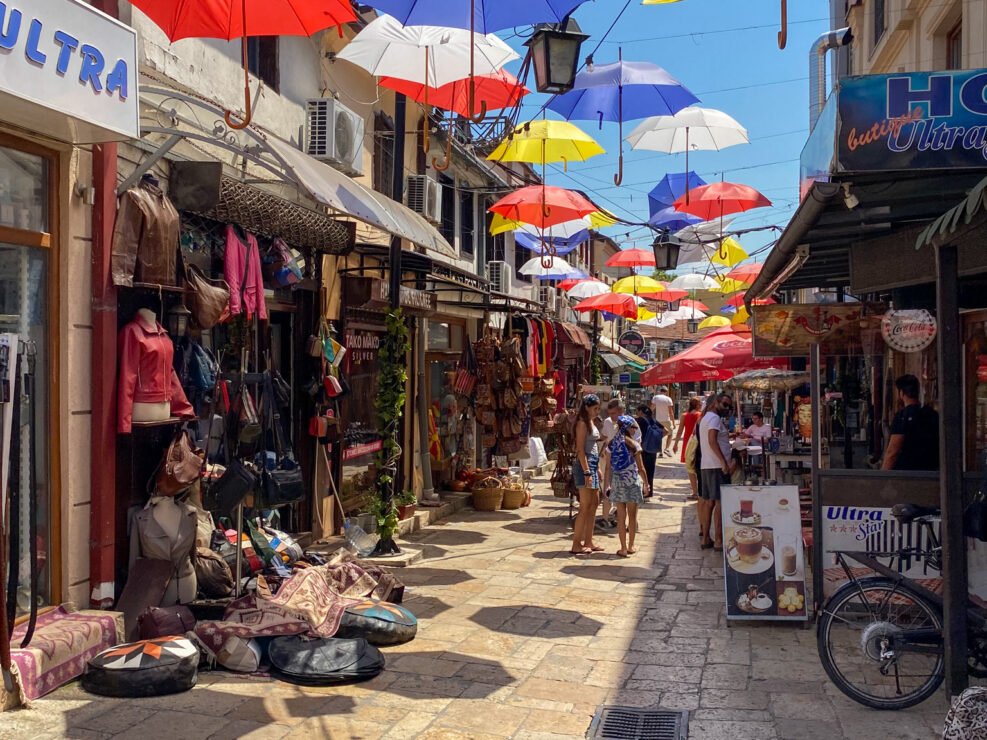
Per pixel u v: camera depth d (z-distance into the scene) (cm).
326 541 990
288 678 556
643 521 1284
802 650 637
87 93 489
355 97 1121
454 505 1341
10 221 528
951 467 496
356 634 631
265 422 696
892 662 510
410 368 1309
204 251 733
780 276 870
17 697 486
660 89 950
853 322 743
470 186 1709
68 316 567
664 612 750
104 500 592
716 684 565
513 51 841
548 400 1573
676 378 1402
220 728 476
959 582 495
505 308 1520
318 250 923
